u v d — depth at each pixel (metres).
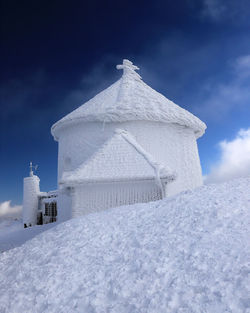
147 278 3.85
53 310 3.79
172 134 14.11
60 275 4.59
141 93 15.59
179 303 3.19
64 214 13.81
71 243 5.73
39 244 6.31
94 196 9.90
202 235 4.52
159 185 9.70
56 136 16.95
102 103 14.93
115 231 5.80
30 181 21.94
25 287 4.54
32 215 21.42
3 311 4.06
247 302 2.89
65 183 9.71
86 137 14.08
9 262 5.85
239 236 4.16
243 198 5.64
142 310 3.28
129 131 13.41
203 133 17.08
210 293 3.18
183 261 3.98
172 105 15.71
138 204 7.54
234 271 3.41
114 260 4.62
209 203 5.75
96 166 10.51
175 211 5.95
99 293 3.86
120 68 18.11
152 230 5.34
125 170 10.17
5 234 16.62
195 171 14.76
